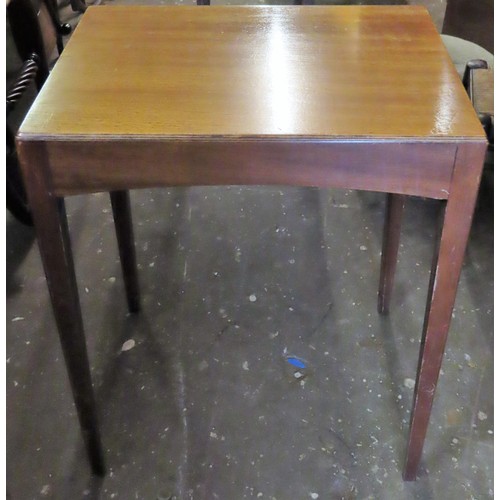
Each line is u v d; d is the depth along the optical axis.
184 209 1.89
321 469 1.21
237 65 1.01
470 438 1.27
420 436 1.13
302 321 1.52
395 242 1.40
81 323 1.04
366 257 1.71
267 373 1.40
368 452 1.24
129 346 1.46
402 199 1.34
